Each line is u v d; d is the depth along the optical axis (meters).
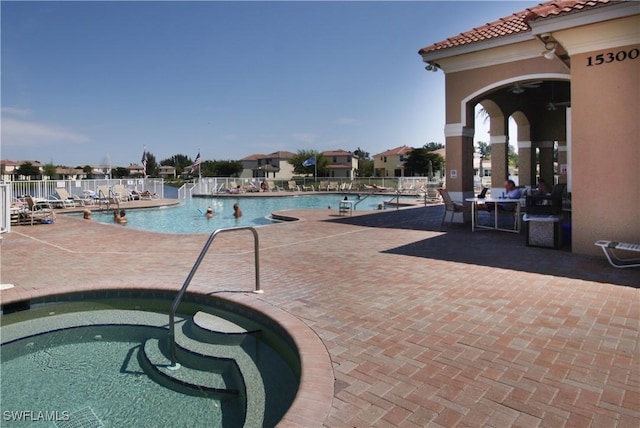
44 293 5.84
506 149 16.70
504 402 2.88
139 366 4.32
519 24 11.25
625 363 3.44
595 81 7.34
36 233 12.29
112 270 7.32
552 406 2.82
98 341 5.03
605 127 7.30
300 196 35.16
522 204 11.75
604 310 4.73
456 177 12.91
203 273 6.96
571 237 8.41
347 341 3.99
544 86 18.80
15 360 4.49
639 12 6.59
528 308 4.86
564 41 7.51
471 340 3.97
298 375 3.73
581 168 7.62
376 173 85.00
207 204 28.00
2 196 12.20
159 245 9.99
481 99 13.05
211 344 4.60
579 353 3.64
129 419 3.31
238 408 3.48
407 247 9.15
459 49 11.99
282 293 5.66
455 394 3.00
